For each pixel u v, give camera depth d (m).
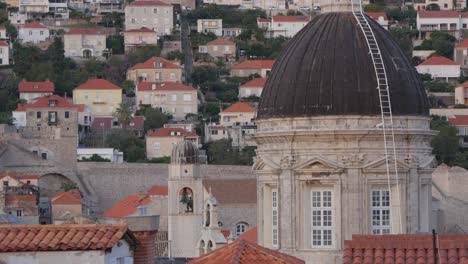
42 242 113.25
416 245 124.00
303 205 180.88
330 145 180.75
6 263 112.75
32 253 112.94
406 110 181.62
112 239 114.00
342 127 179.75
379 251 123.94
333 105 180.25
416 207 182.12
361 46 182.50
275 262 124.25
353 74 180.88
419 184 182.62
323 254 179.12
